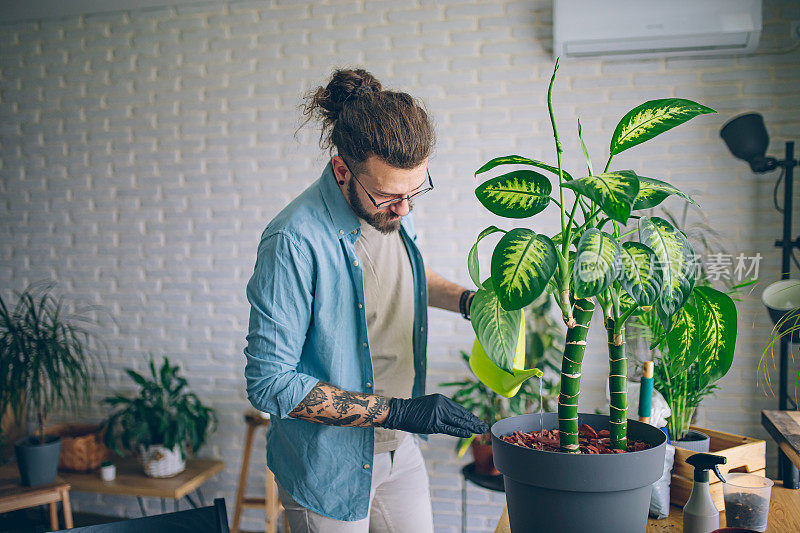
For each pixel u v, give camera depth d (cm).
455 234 339
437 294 179
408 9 340
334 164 136
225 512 137
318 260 138
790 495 154
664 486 140
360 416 131
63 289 391
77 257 389
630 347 207
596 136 320
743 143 279
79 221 388
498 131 332
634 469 93
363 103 129
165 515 137
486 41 332
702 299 114
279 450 153
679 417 165
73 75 386
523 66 328
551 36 324
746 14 278
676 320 116
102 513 385
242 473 334
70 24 385
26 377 304
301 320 137
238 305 368
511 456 98
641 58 314
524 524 100
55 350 312
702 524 121
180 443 328
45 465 297
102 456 343
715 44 293
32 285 395
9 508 284
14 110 395
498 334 106
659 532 132
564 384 102
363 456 146
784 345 270
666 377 167
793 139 301
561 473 93
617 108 318
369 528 167
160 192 376
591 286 88
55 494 295
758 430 306
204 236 371
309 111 148
